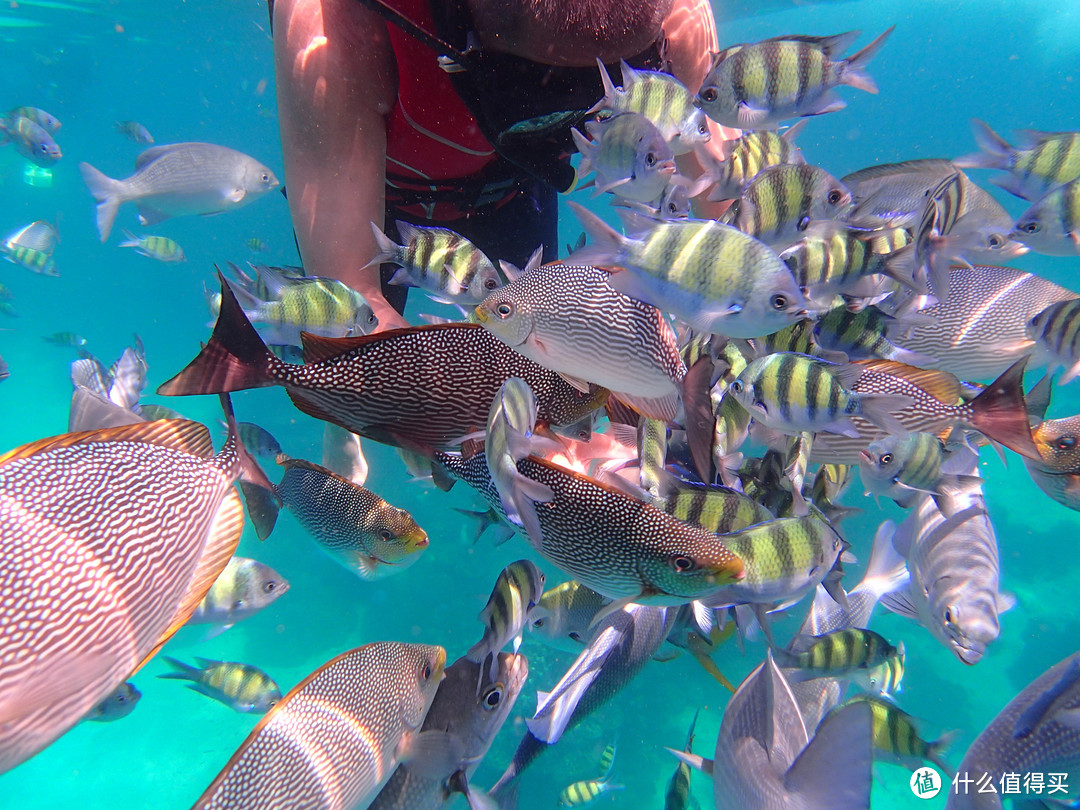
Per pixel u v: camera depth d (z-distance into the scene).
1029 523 2.23
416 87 0.84
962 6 9.73
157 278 9.76
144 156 1.33
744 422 0.60
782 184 0.59
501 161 0.93
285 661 1.89
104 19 5.90
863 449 0.60
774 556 0.52
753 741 0.54
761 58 0.62
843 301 0.61
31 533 0.40
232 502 0.48
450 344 0.49
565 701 0.62
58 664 0.38
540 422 0.50
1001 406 0.56
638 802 1.37
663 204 0.63
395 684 0.54
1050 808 0.59
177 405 3.14
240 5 5.39
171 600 0.45
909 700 1.63
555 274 0.48
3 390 4.05
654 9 0.59
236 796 0.47
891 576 0.76
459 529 2.17
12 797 1.62
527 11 0.56
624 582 0.48
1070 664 0.60
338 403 0.49
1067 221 0.72
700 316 0.49
